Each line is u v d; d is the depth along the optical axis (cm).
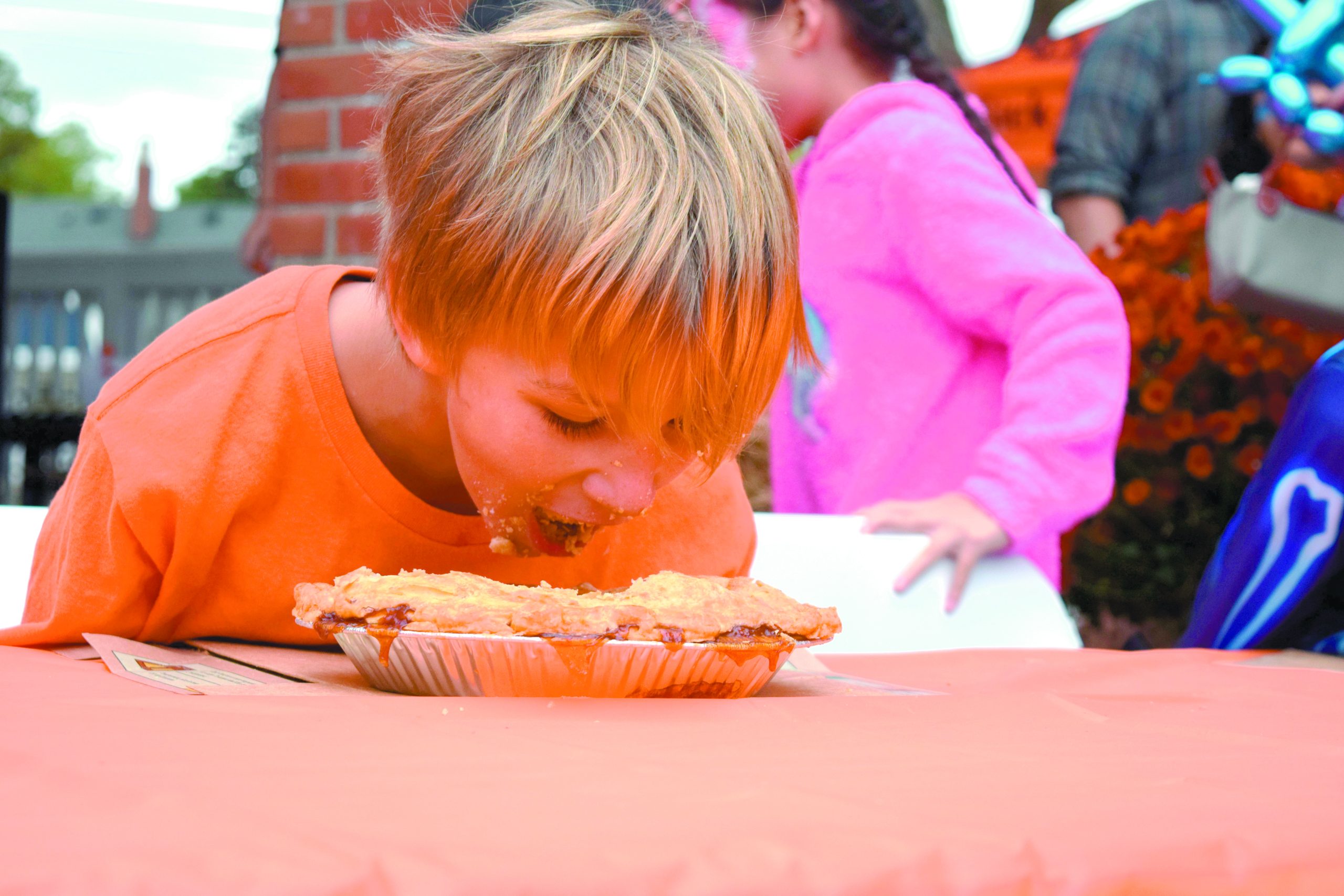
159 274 930
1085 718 62
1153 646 222
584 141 69
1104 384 164
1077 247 176
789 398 194
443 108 74
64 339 931
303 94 279
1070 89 281
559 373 68
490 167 69
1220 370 218
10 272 932
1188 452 216
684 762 45
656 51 76
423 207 73
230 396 96
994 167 179
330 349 97
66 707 54
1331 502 135
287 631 101
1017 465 159
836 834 34
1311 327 207
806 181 192
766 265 71
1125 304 222
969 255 170
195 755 43
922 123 179
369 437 98
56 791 36
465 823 34
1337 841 35
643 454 72
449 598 69
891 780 43
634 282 64
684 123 72
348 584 72
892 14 197
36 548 101
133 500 89
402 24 106
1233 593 141
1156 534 223
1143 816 37
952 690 83
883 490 182
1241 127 258
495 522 79
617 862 30
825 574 151
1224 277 206
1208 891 33
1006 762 47
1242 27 261
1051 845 33
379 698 62
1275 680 85
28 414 481
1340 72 243
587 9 83
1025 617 155
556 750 47
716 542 118
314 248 280
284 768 41
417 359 77
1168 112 267
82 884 27
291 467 97
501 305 67
